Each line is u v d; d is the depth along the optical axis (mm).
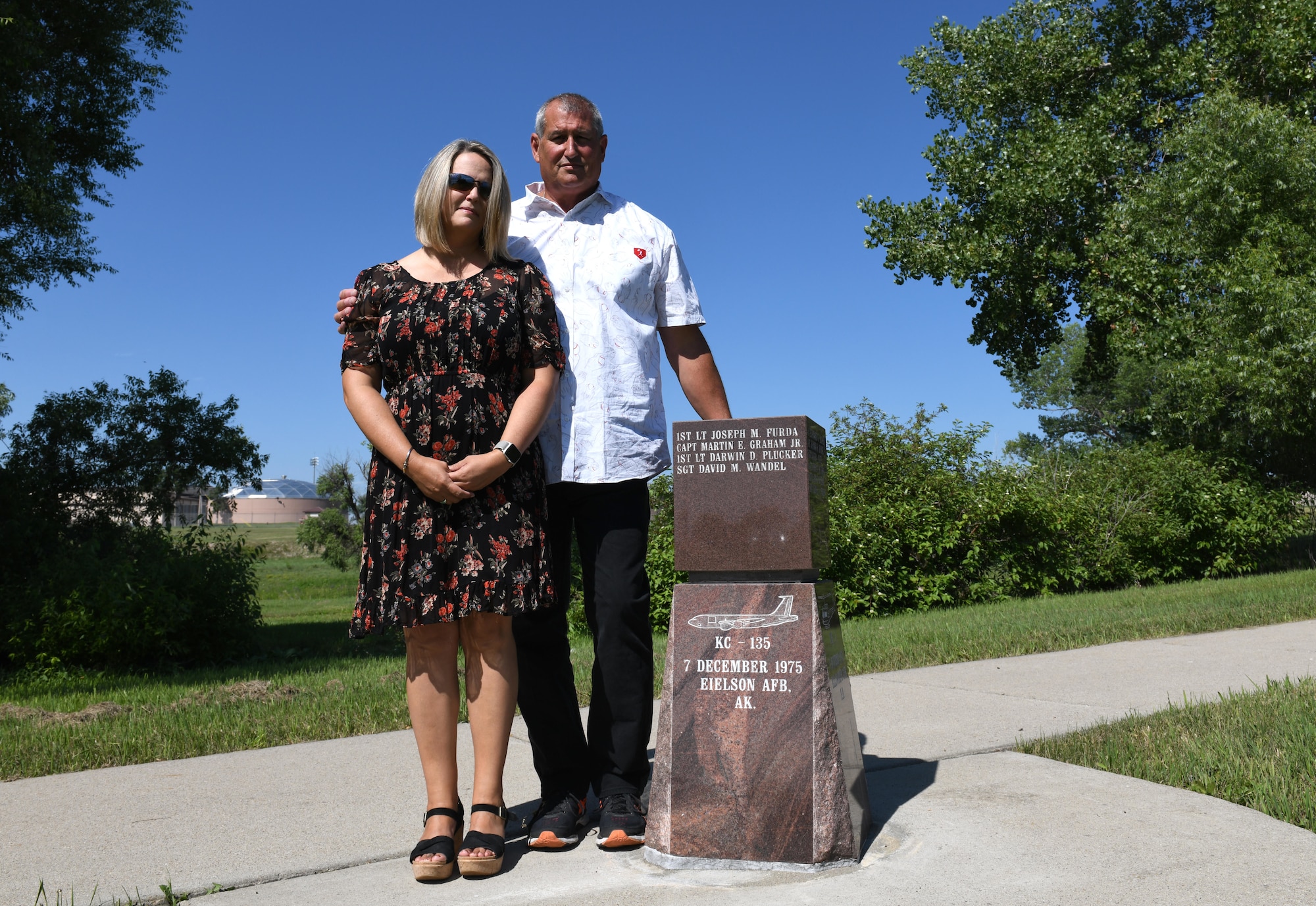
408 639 2719
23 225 14109
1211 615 8148
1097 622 8281
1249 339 16281
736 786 2539
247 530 16688
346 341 2793
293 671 10039
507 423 2709
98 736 4789
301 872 2596
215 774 3830
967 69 23656
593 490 2955
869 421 15656
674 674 2635
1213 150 17812
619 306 3033
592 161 3162
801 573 2643
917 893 2264
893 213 23969
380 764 3930
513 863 2650
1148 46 23516
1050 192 21219
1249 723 3684
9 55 12695
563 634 3018
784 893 2312
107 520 15484
